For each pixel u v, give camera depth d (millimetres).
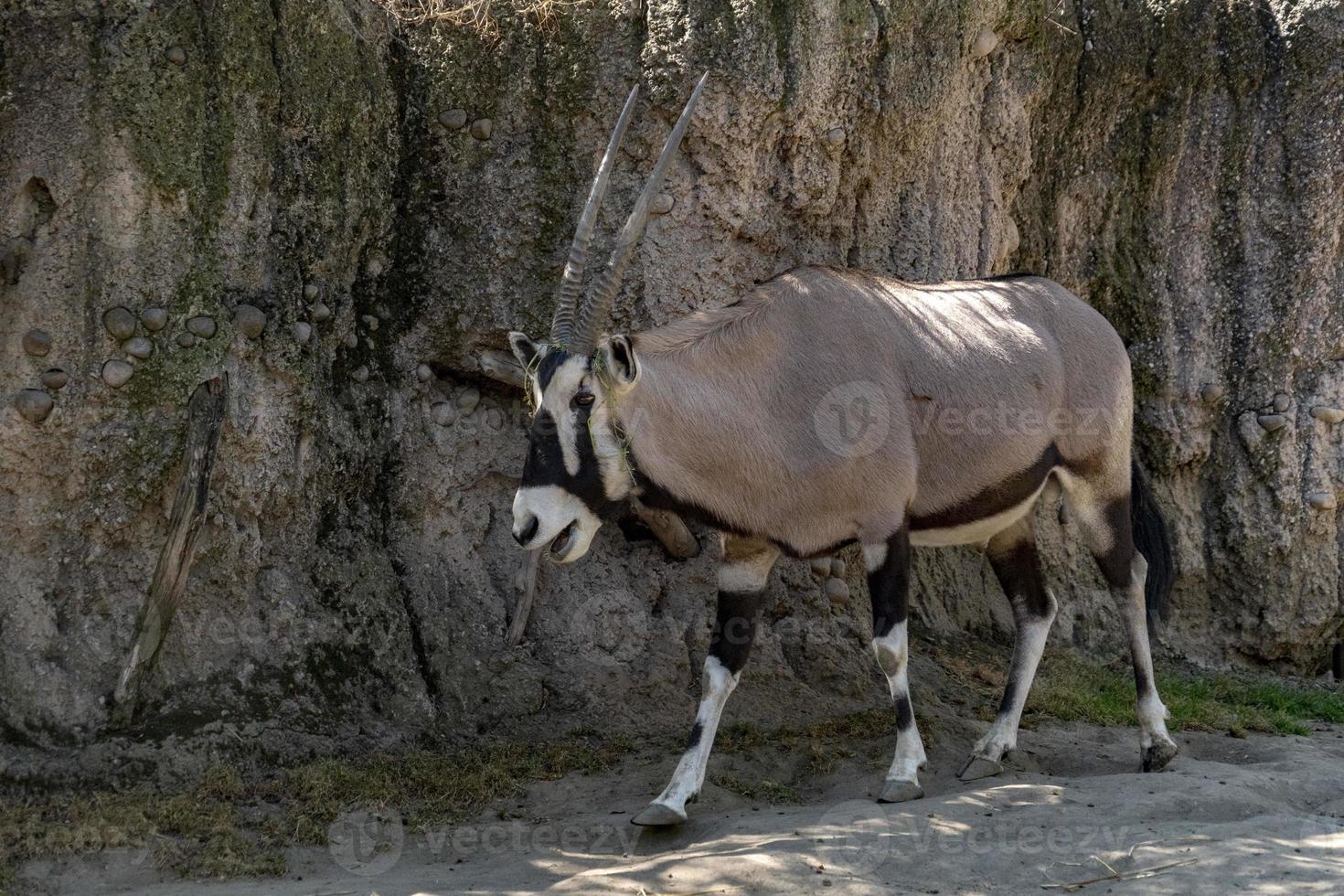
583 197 6086
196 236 5215
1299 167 7668
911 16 6387
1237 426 7801
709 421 4879
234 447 5285
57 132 4941
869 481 5051
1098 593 7840
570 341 4684
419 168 6020
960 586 7645
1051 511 7766
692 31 5855
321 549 5617
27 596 4922
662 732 5719
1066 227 7852
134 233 5078
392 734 5402
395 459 5953
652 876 3965
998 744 5461
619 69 5984
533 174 6070
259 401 5371
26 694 4785
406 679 5574
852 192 6566
